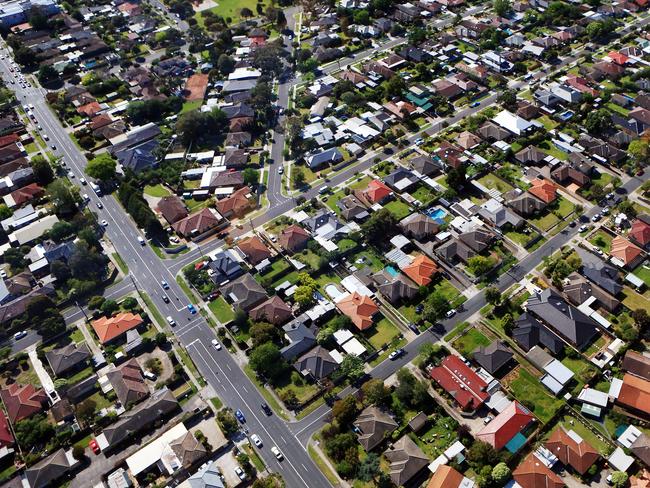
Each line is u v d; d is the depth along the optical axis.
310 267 194.38
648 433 141.00
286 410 153.38
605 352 159.62
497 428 139.75
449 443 142.00
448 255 191.25
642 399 144.50
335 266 193.88
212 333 175.88
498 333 167.88
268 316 175.38
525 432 142.38
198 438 147.00
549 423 144.50
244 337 173.50
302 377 161.25
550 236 199.25
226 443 146.00
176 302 186.75
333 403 154.12
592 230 199.88
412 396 150.12
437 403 150.50
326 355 163.38
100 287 194.38
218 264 193.88
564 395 150.38
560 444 137.00
